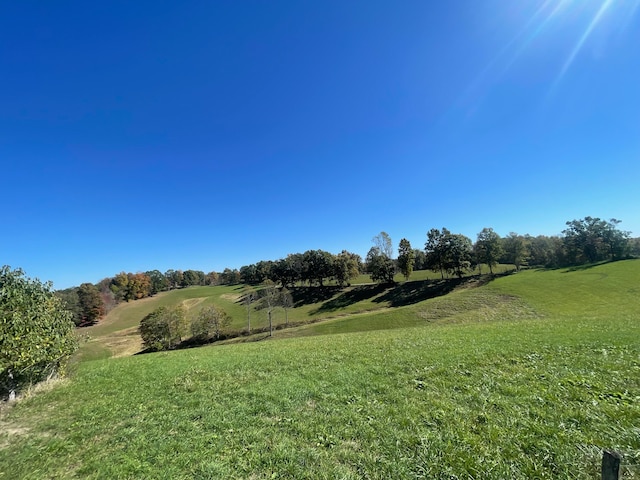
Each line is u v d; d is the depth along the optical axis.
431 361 12.06
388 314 50.69
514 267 98.88
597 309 40.06
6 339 10.94
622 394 7.73
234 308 85.19
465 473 5.16
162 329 61.31
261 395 9.91
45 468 6.65
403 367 11.65
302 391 9.91
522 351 12.38
